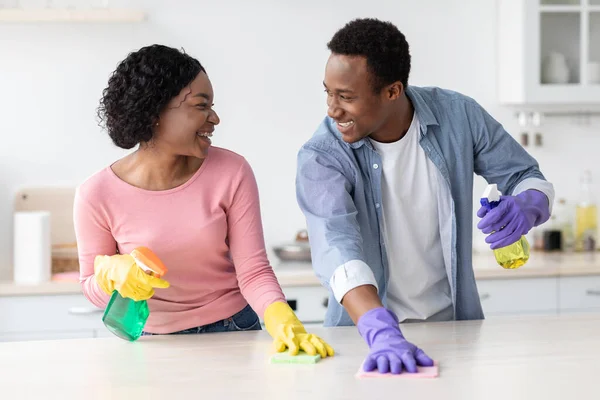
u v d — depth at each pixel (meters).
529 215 2.35
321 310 3.93
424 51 4.52
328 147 2.42
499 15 4.48
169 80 2.22
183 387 1.87
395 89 2.24
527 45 4.24
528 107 4.60
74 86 4.34
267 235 4.49
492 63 4.55
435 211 2.53
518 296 4.04
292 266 4.16
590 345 2.16
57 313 3.89
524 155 2.59
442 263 2.59
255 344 2.25
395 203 2.49
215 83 4.41
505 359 2.03
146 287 2.19
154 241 2.35
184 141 2.26
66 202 4.32
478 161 2.61
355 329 2.42
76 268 4.27
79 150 4.36
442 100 2.53
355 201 2.46
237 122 4.44
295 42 4.44
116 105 2.26
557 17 4.28
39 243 3.98
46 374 2.00
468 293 2.60
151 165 2.35
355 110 2.20
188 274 2.41
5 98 4.31
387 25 2.22
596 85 4.30
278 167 4.48
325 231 2.28
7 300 3.86
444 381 1.86
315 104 4.48
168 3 4.36
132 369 2.03
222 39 4.40
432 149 2.46
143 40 4.36
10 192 4.34
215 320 2.47
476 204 4.56
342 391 1.81
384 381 1.87
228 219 2.43
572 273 4.05
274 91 4.45
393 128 2.40
